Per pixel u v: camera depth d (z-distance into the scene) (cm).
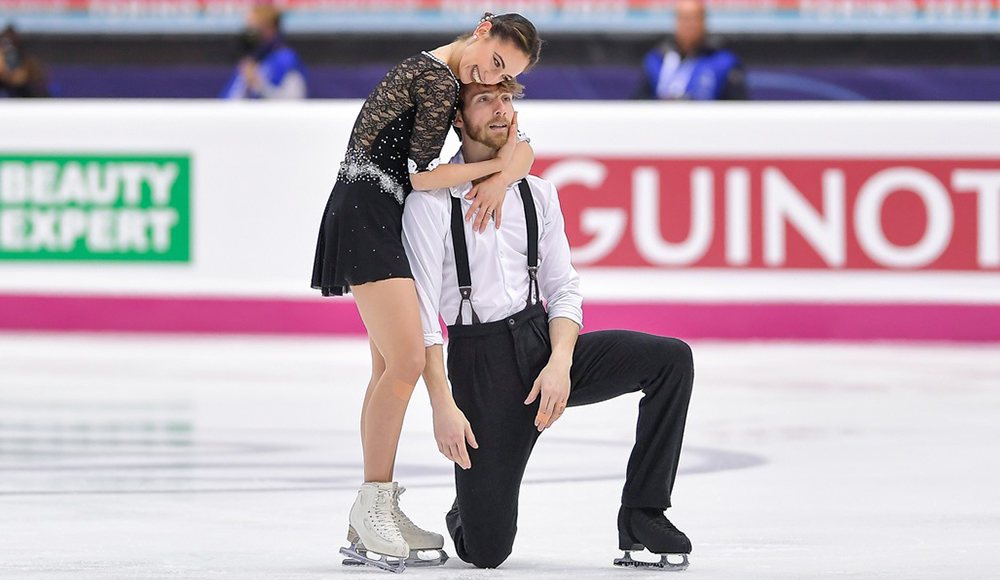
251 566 1096
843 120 2970
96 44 4194
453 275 1123
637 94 3469
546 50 4166
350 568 1092
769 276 2991
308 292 3088
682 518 1307
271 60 3612
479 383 1102
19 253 3130
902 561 1109
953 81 4103
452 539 1153
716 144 2981
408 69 1082
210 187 3083
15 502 1392
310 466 1614
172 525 1273
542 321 1130
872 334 2997
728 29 4134
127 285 3112
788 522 1287
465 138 1131
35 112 3097
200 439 1812
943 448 1734
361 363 2680
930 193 2978
